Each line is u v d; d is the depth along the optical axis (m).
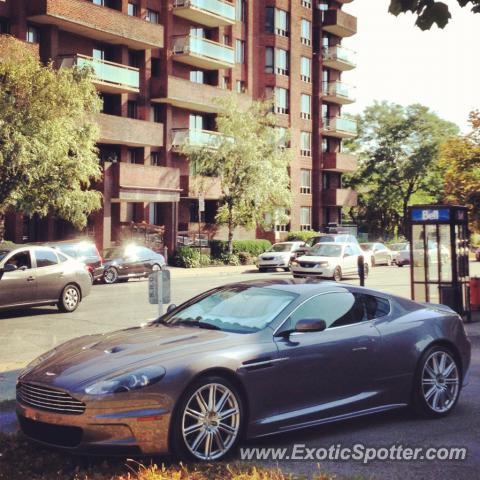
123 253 28.44
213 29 46.25
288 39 53.69
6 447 5.85
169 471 5.10
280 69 53.16
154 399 5.38
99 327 14.45
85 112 25.97
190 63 44.03
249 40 50.47
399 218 70.25
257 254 43.62
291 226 53.97
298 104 54.88
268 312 6.49
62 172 23.91
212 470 5.25
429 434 6.54
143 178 36.12
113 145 38.03
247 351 5.94
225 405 5.80
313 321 6.17
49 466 5.43
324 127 57.81
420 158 64.88
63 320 15.48
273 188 39.16
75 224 26.30
